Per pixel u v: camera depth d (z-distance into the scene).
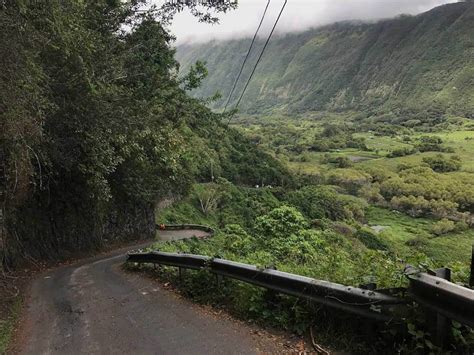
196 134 51.88
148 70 18.31
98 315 6.45
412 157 132.50
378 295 3.74
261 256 9.20
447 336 3.31
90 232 19.53
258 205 57.88
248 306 5.37
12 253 12.81
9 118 7.64
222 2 13.80
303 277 4.61
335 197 73.06
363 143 163.75
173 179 28.20
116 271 11.30
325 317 4.43
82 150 14.81
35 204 15.40
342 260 6.68
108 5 15.15
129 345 4.95
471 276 3.36
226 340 4.71
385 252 5.83
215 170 67.75
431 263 4.64
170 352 4.57
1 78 6.74
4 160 10.23
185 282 7.39
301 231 14.62
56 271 13.07
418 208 78.62
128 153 15.99
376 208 85.00
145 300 7.00
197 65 23.17
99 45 12.50
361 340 3.99
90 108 12.52
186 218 46.38
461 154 137.75
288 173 90.62
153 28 17.94
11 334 5.96
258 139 153.00
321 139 167.62
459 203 79.94
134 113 14.48
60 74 11.09
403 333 3.58
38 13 7.16
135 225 25.77
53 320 6.50
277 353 4.22
